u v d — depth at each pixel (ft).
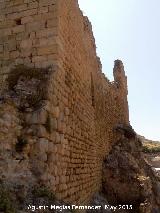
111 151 63.52
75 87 33.99
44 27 28.45
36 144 22.39
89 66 44.93
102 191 54.29
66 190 27.66
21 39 28.99
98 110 52.24
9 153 21.62
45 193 21.09
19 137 22.47
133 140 72.84
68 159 29.19
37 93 24.64
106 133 60.85
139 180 55.52
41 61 27.66
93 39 50.75
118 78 81.25
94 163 45.44
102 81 59.57
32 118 23.00
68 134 29.68
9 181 20.54
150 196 55.16
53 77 26.12
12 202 18.03
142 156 73.51
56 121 25.91
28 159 22.02
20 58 28.50
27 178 21.21
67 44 31.32
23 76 26.94
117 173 56.59
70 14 33.58
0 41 29.60
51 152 24.09
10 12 30.12
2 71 28.76
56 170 24.99
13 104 23.20
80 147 35.24
